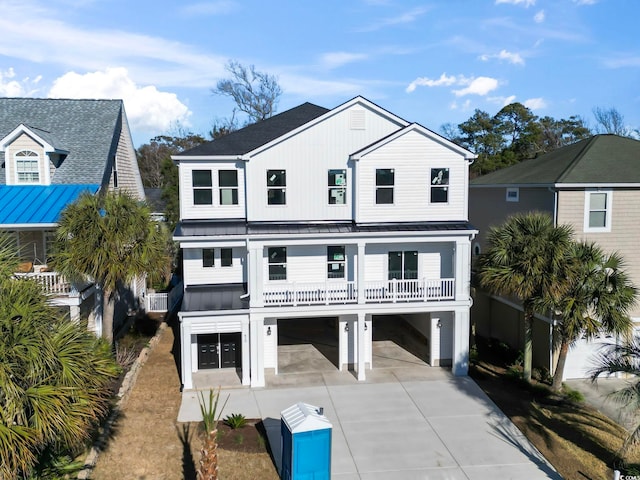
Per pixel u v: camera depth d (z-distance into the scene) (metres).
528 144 59.34
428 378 21.00
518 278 18.12
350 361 22.00
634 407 13.53
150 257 19.19
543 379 20.52
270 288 21.62
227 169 21.84
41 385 9.92
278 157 21.16
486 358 23.33
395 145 20.92
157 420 17.02
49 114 27.03
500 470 14.60
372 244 22.16
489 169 54.47
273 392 19.64
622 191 20.31
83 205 18.58
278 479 14.06
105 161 24.80
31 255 22.92
